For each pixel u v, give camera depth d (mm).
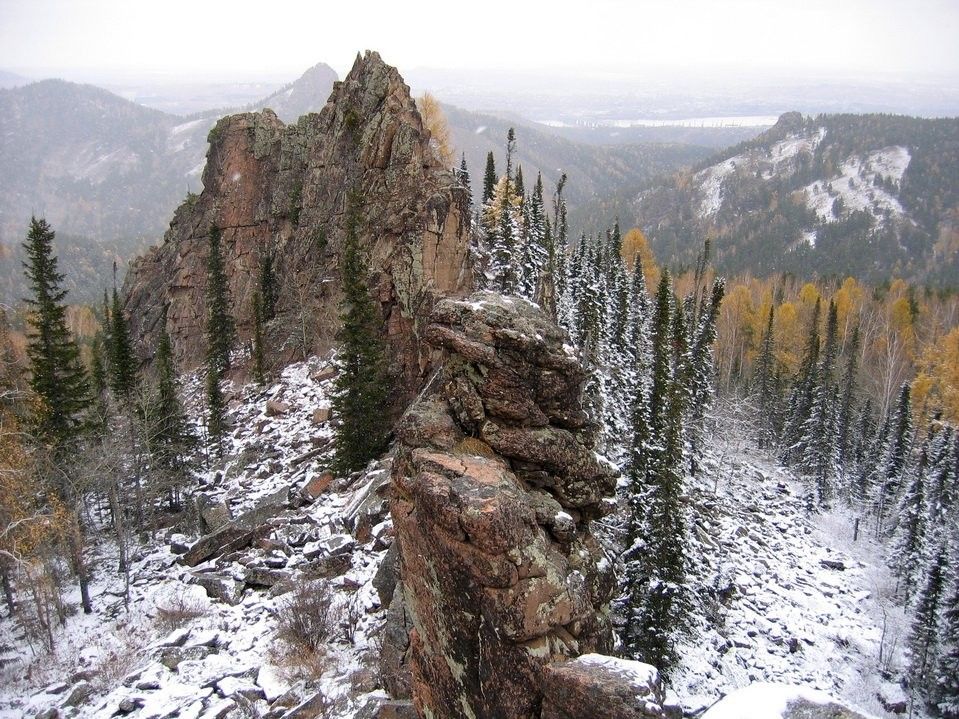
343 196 61312
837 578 56344
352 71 65875
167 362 55594
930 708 42312
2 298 145875
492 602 13609
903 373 110625
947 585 46562
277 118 72875
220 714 23391
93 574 39000
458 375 18094
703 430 63969
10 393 40219
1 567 32594
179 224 79000
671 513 36219
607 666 12594
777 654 44094
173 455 48156
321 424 50812
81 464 42250
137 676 26578
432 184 54000
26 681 28562
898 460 70125
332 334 59312
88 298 183250
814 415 73500
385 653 21312
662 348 52719
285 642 27719
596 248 82562
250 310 67625
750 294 134750
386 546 34188
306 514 39688
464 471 15180
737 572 52219
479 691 14109
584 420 19062
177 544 40844
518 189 77000
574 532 17297
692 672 38625
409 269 52562
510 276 54781
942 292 144375
